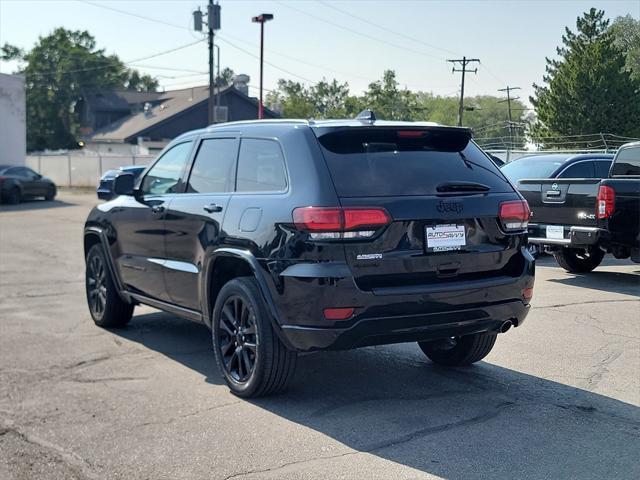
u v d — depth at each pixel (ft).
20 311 29.19
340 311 15.76
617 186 31.60
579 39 186.19
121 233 23.93
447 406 17.44
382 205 16.14
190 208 20.12
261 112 140.87
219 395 18.44
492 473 13.75
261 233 17.10
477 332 17.62
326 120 18.16
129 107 251.19
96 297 26.21
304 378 19.75
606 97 171.94
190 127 204.33
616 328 24.90
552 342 23.18
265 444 15.24
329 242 15.85
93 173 145.28
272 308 16.75
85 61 302.25
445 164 17.57
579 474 13.71
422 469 13.94
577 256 37.40
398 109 297.94
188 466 14.23
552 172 40.86
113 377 20.06
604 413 16.92
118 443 15.42
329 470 13.93
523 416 16.74
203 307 19.66
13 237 58.49
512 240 17.83
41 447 15.28
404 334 16.46
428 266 16.55
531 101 201.05
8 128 124.67
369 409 17.29
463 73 214.48
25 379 19.93
